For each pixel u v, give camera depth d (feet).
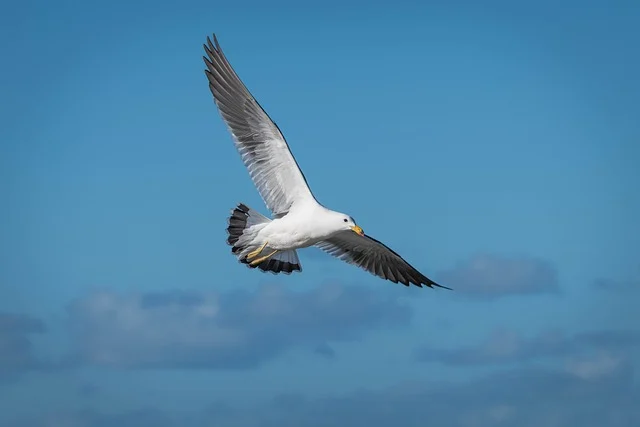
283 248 59.16
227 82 59.67
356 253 64.39
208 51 60.29
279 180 59.00
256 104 58.29
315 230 58.34
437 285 64.23
